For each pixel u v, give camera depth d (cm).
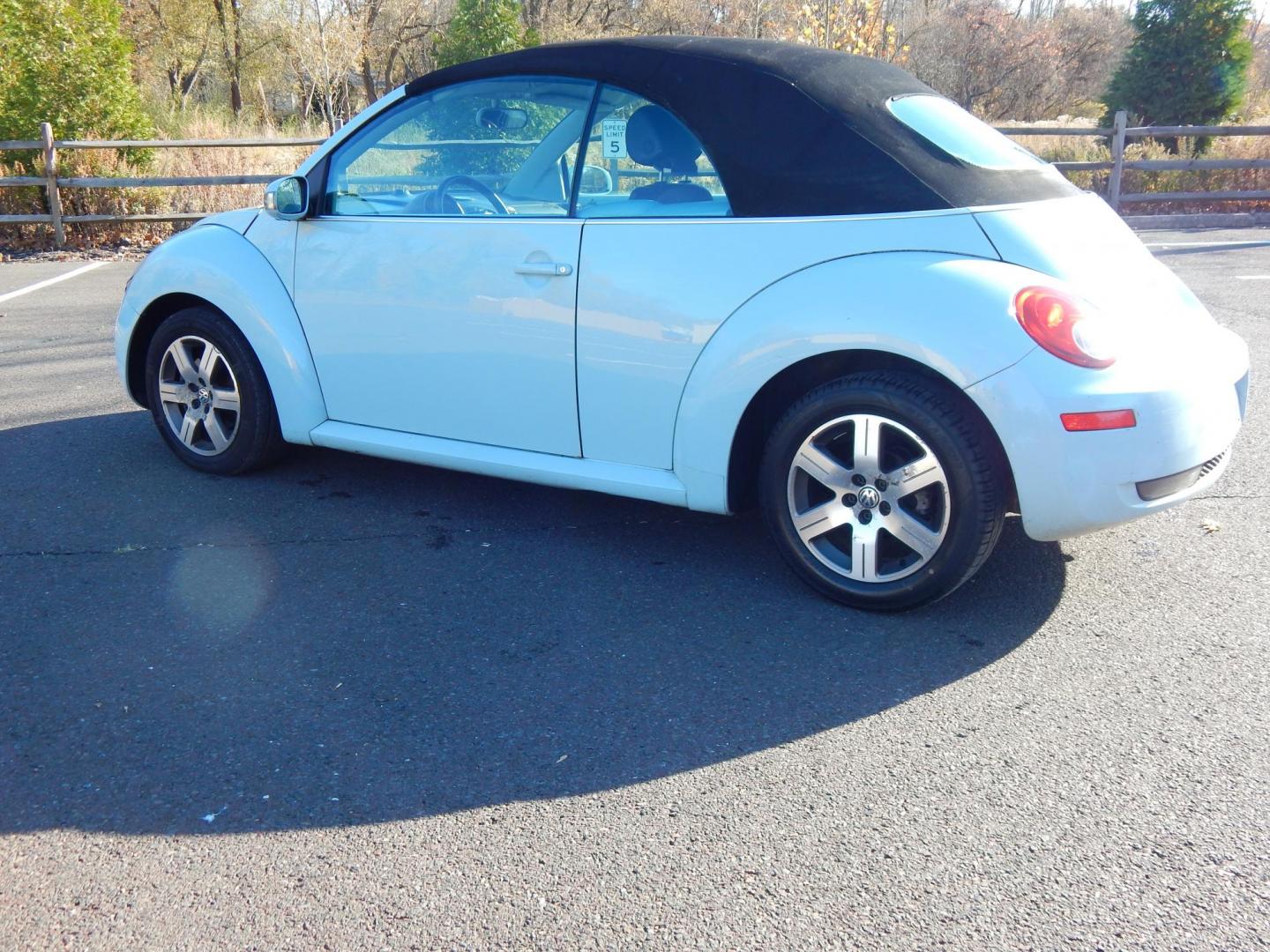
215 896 220
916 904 215
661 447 357
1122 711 284
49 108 1220
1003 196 323
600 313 355
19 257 1163
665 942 206
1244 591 351
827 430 329
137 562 379
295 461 486
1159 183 1346
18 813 245
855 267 317
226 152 1364
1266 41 3459
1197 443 307
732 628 331
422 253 390
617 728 279
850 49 1271
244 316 427
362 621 336
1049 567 372
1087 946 204
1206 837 234
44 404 577
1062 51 3759
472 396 390
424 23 3747
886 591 329
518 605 348
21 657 312
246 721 281
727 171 338
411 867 228
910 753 267
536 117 374
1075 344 295
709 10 3438
